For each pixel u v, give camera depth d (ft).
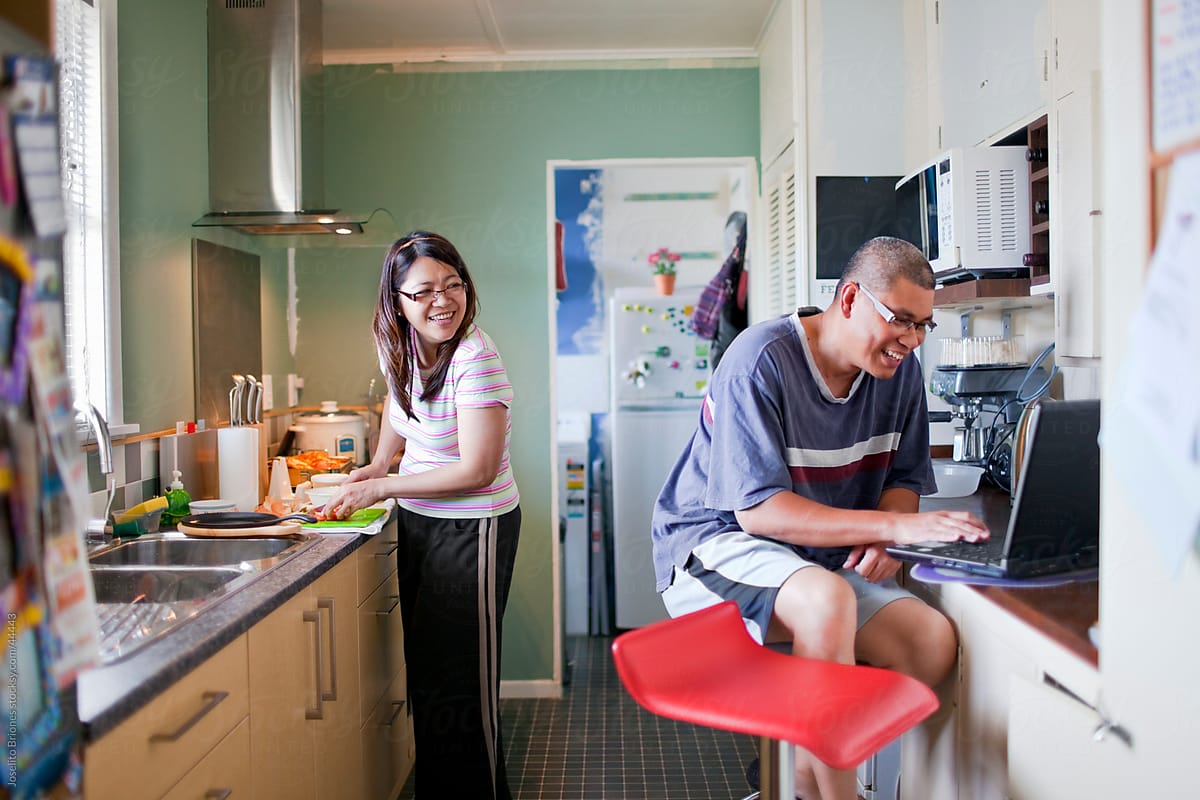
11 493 2.53
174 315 7.93
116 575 5.76
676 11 9.94
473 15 9.89
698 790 8.39
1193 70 2.34
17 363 2.51
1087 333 5.43
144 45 7.45
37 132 2.60
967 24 7.83
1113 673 3.07
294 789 5.45
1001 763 4.30
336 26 10.16
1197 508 2.42
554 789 8.45
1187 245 2.38
